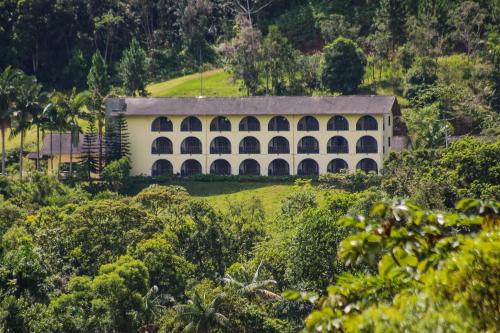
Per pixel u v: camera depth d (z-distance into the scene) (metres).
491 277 47.84
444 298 48.28
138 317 189.25
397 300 49.75
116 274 191.88
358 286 53.72
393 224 51.88
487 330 46.97
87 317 185.75
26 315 170.12
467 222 51.09
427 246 51.56
